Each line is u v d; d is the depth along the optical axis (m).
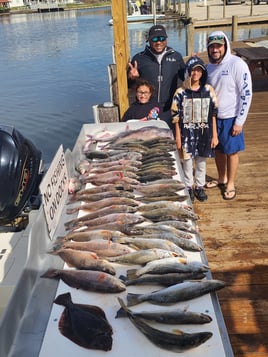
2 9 69.38
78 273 1.87
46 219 2.09
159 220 2.34
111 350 1.50
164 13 34.16
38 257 1.90
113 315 1.67
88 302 1.75
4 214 2.81
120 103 4.91
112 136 3.69
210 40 3.36
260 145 5.46
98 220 2.33
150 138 3.55
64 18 50.53
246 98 3.43
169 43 22.05
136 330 1.59
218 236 3.39
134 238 2.13
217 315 1.66
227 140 3.70
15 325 1.56
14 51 24.03
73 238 2.19
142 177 2.86
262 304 2.59
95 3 75.19
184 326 1.61
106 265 1.94
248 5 33.41
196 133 3.55
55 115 11.53
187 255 2.04
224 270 2.94
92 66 18.28
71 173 2.90
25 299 1.68
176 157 3.22
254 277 2.86
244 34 21.62
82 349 1.51
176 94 3.50
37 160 3.18
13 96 13.84
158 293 1.74
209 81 3.58
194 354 1.48
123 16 5.00
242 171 4.66
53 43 26.66
